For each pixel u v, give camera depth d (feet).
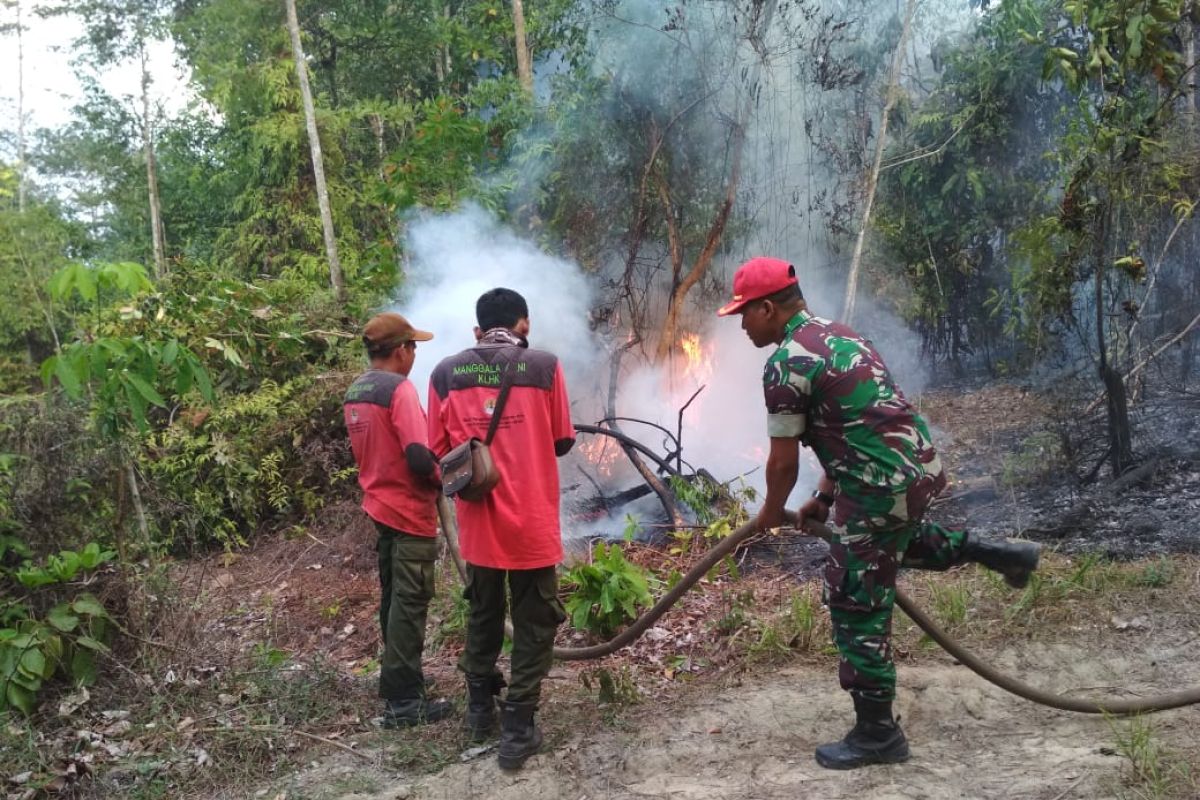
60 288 12.64
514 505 10.57
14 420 13.83
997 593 13.69
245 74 40.98
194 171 50.11
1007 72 25.89
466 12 42.75
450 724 11.96
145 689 12.64
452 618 14.92
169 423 20.77
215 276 23.41
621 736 11.02
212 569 19.12
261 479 20.49
